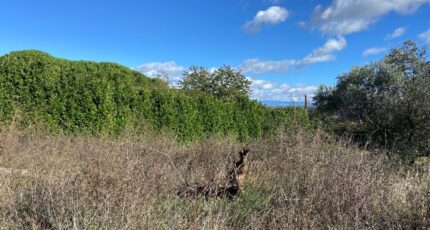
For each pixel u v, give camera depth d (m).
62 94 10.70
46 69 10.68
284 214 4.20
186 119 13.77
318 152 6.44
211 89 25.53
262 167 6.38
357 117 14.60
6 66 10.17
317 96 19.95
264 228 4.15
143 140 7.42
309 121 10.41
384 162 6.59
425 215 4.14
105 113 11.15
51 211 3.76
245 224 4.20
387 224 4.05
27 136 7.80
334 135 8.70
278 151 7.12
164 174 5.13
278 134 8.19
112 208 3.74
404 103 10.58
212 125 14.95
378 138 10.72
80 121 10.81
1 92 9.98
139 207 3.74
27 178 4.80
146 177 4.65
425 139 9.91
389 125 11.08
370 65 14.82
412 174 6.09
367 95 14.15
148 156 6.05
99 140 7.92
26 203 4.02
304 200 4.49
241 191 5.16
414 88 10.59
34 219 3.78
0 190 4.34
